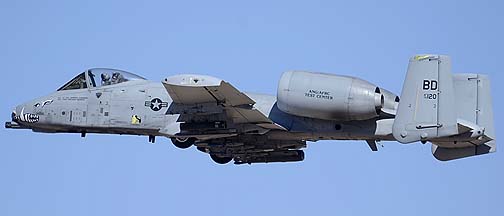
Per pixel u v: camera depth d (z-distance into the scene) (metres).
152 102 106.69
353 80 100.06
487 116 102.62
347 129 102.94
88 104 108.56
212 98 100.88
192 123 104.31
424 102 96.50
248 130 103.81
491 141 102.38
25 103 110.81
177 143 108.12
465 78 103.44
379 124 102.00
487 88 102.81
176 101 102.19
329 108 99.94
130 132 108.19
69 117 108.88
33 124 110.06
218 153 108.69
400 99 97.25
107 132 109.31
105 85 109.44
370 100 99.12
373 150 104.56
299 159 111.19
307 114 101.25
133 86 108.19
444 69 96.25
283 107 101.50
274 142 107.62
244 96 98.69
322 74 100.94
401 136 97.06
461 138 97.19
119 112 107.62
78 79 110.50
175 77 96.50
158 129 106.44
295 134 104.75
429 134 96.25
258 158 112.25
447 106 96.00
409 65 97.19
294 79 100.88
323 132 103.62
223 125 103.69
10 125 111.62
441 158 104.06
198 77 96.25
